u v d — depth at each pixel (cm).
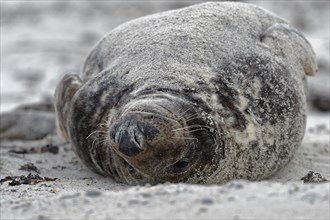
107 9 8169
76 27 7319
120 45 2614
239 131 2302
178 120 2150
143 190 1847
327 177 2483
